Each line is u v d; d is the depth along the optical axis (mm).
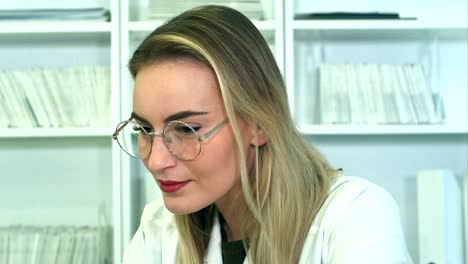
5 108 2027
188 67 853
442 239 1893
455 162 2238
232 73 878
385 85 2043
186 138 854
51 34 2049
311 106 2215
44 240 2033
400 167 2236
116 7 1949
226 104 861
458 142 2236
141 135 889
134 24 1961
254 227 1007
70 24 1960
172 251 1155
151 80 854
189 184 877
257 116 917
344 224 927
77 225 2227
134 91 881
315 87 2213
